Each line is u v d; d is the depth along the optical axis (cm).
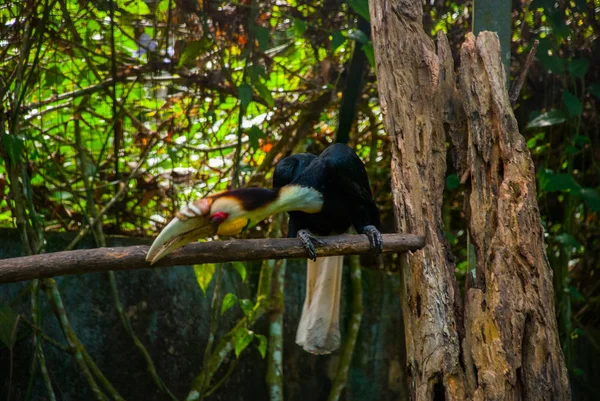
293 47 1152
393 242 660
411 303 668
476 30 782
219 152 1211
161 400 988
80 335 966
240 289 1049
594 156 1195
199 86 1095
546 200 1206
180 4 1048
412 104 709
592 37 1121
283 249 650
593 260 1270
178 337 1010
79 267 591
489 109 678
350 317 1073
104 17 1112
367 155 1281
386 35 726
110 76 1124
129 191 1143
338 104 1165
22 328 932
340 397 1064
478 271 660
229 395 1016
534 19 1125
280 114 1178
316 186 746
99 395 916
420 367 648
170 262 614
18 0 990
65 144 1114
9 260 582
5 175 1027
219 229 622
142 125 1148
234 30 1050
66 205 1135
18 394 926
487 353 624
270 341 1016
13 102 978
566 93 998
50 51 1108
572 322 1203
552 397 607
